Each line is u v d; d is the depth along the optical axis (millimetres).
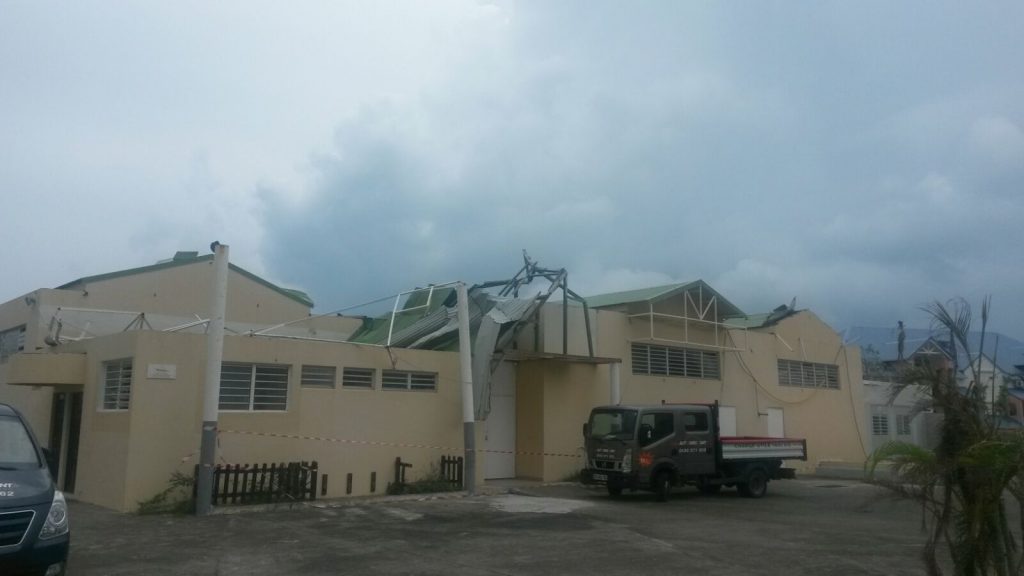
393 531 13719
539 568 10797
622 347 24672
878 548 12766
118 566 10695
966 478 7301
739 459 20359
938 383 7602
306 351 18250
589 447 19594
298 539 12836
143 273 25703
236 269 27922
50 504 8555
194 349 16781
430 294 21828
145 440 15961
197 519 14852
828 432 31016
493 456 22312
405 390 19859
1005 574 7164
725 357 27781
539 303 21656
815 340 31375
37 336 22938
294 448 17812
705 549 12414
